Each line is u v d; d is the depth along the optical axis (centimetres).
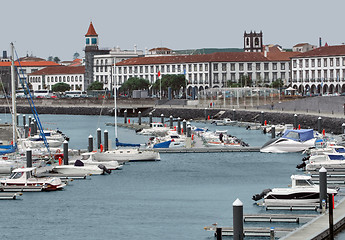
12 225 17188
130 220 17512
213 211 18325
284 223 16312
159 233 16250
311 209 17525
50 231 16612
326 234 14475
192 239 15688
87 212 18425
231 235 15750
